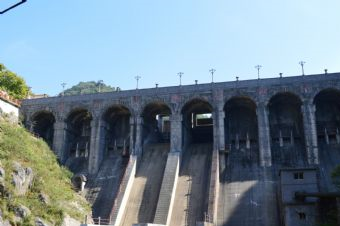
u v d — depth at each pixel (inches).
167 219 2003.0
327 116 2588.6
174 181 2237.9
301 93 2439.7
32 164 1945.1
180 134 2529.5
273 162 2347.4
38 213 1686.8
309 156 2274.9
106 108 2765.7
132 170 2410.2
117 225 2052.2
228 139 2642.7
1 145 1892.2
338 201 1657.2
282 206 1847.9
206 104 2689.5
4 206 1589.6
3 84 3169.3
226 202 2078.0
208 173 2310.5
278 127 2613.2
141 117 2674.7
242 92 2532.0
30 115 2913.4
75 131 2982.3
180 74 2699.3
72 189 2266.2
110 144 2861.7
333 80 2426.2
